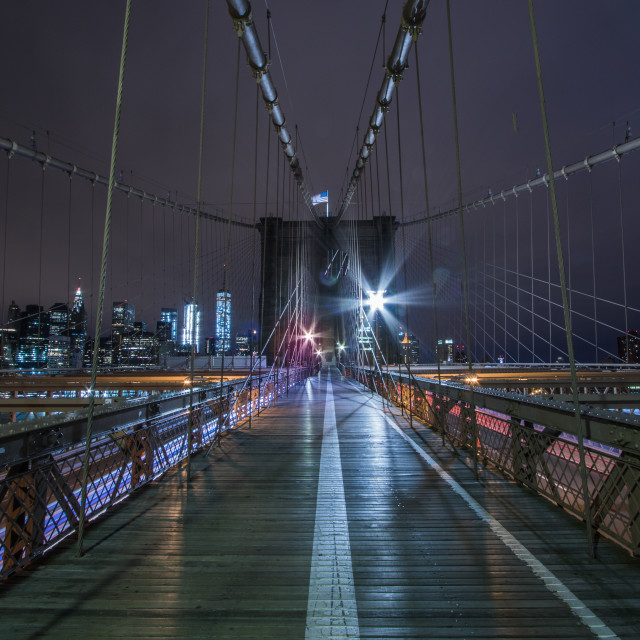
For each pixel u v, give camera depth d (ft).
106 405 11.12
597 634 6.13
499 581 7.54
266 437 22.03
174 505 11.60
